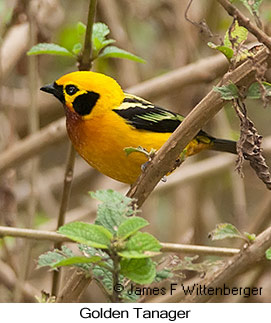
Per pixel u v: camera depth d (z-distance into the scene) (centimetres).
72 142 858
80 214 1357
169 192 1426
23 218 1408
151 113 939
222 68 1172
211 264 599
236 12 528
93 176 1496
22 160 1122
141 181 658
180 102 1330
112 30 1320
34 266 1305
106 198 493
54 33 1266
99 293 1317
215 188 1438
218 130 1355
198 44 1309
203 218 1265
